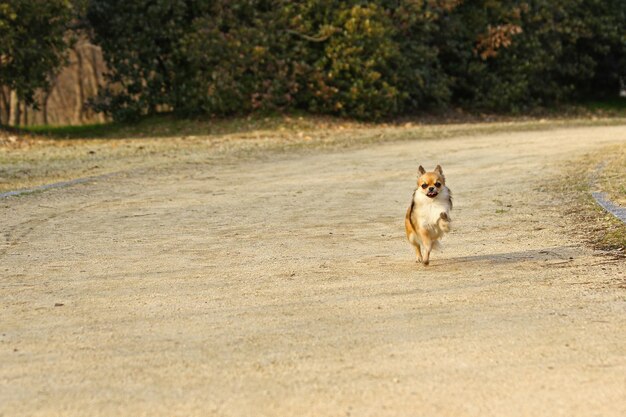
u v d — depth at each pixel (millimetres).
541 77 46062
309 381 6547
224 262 11031
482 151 26094
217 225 13938
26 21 32375
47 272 10539
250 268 10648
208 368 6883
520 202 15625
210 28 37094
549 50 45781
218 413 5961
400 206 15695
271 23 37688
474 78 43750
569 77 48594
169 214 15148
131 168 22641
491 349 7227
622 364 6816
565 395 6211
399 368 6805
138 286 9773
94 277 10250
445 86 41531
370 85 38219
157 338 7730
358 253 11516
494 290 9250
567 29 45438
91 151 27609
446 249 11664
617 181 16891
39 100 49125
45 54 33188
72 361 7125
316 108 38531
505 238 12297
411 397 6195
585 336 7527
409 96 40438
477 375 6625
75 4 34156
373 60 37969
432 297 9016
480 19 43250
